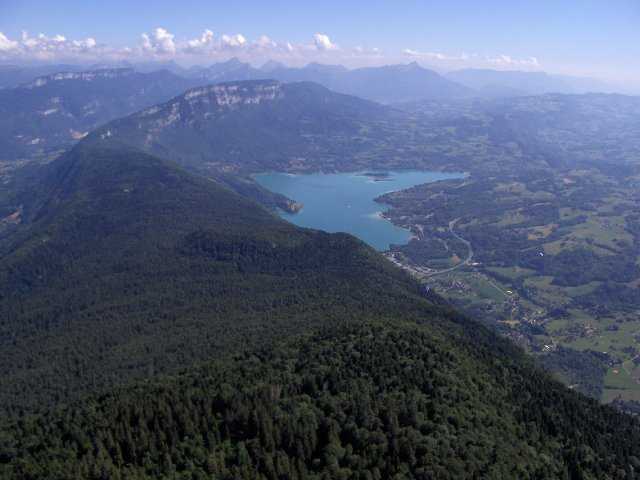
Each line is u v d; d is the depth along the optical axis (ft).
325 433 569.64
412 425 575.79
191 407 597.52
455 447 549.13
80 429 589.73
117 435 568.00
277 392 621.72
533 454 593.83
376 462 529.86
